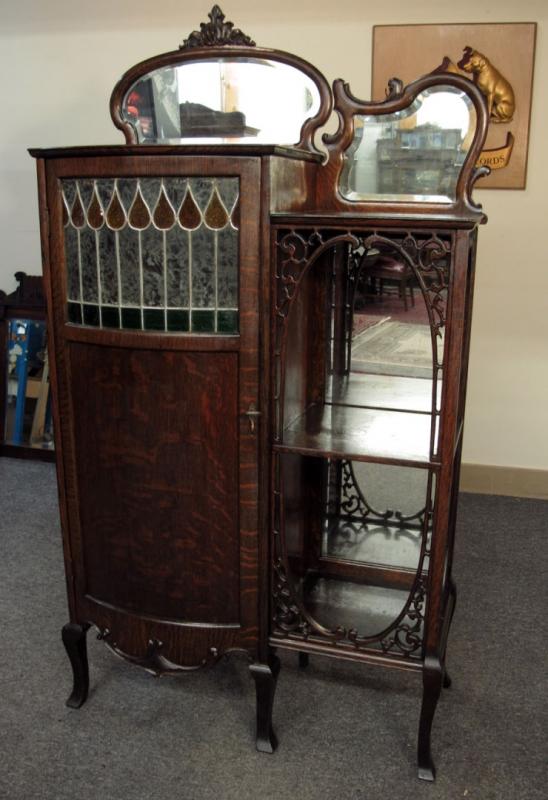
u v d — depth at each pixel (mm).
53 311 1716
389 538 2062
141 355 1638
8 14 3375
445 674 2027
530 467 3346
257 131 1981
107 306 1640
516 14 2881
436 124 1817
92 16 3299
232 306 1579
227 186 1512
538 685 2082
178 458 1686
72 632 1916
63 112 3504
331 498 2129
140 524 1759
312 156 1781
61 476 1824
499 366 3266
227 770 1765
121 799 1673
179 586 1773
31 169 3633
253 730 1899
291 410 1829
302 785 1722
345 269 1960
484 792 1704
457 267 1469
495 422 3332
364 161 1880
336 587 2021
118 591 1835
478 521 3107
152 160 1519
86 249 1633
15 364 3717
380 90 3062
